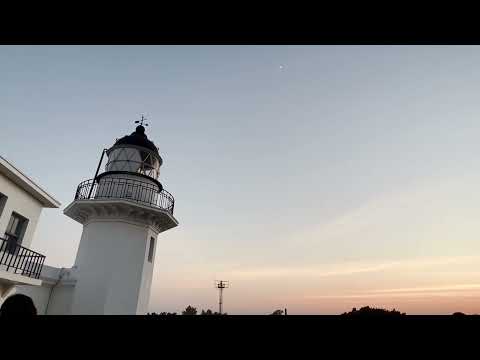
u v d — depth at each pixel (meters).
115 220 14.74
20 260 11.30
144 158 17.17
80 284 13.80
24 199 11.95
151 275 15.62
